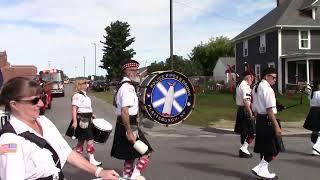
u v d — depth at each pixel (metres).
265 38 45.62
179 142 14.32
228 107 27.48
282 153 11.91
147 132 17.08
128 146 7.39
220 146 13.32
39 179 3.07
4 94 3.08
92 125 9.24
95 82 70.44
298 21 43.03
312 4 42.62
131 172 7.60
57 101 41.94
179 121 7.63
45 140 3.12
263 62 46.28
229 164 10.40
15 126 3.06
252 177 9.04
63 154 3.33
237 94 11.21
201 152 12.16
